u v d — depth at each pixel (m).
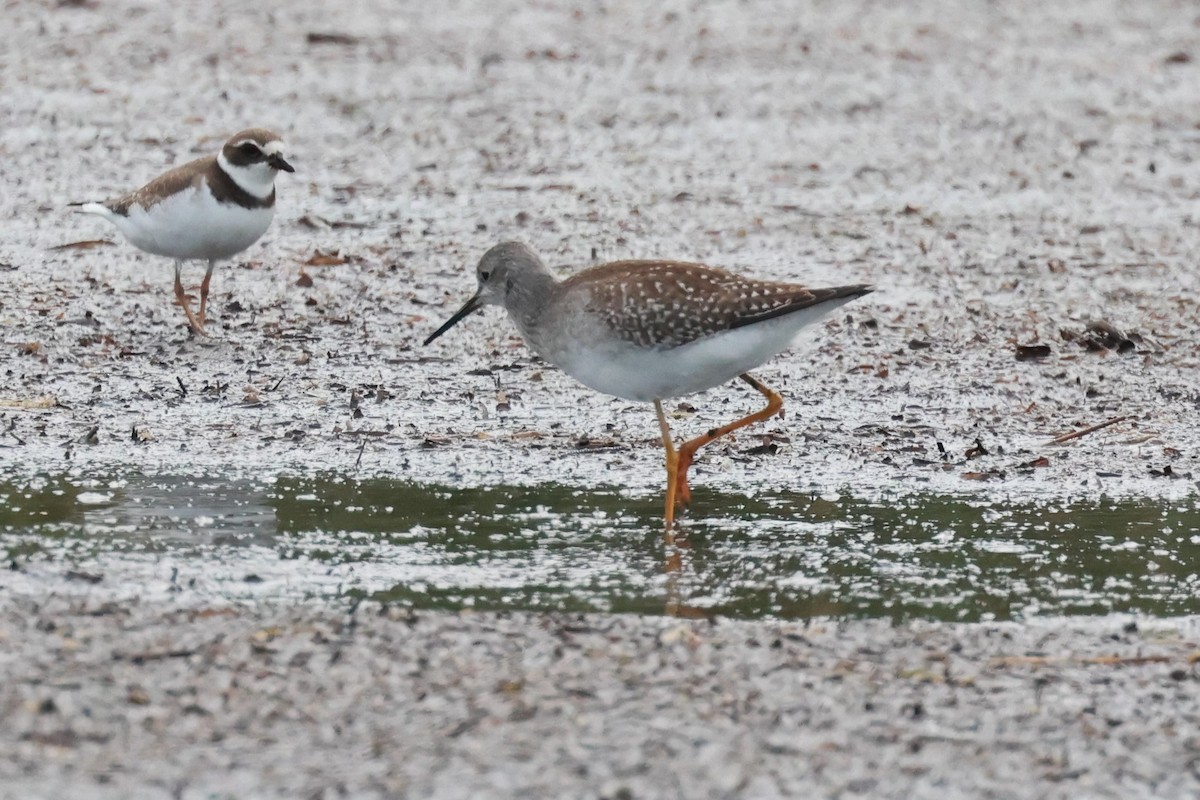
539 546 10.68
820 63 31.48
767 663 8.55
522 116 26.48
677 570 10.27
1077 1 38.88
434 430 13.31
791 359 15.45
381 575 10.02
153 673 8.10
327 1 34.56
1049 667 8.65
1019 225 21.14
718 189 22.61
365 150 24.06
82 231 19.44
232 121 25.19
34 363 14.75
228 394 14.12
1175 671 8.62
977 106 28.55
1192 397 14.55
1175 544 10.89
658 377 11.20
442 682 8.14
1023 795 7.23
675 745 7.55
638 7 36.03
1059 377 15.12
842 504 11.72
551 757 7.39
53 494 11.41
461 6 35.19
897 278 18.53
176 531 10.71
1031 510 11.62
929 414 13.99
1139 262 19.48
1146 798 7.23
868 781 7.30
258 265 18.42
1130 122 27.56
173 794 6.98
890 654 8.77
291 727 7.61
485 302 12.08
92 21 31.08
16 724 7.48
